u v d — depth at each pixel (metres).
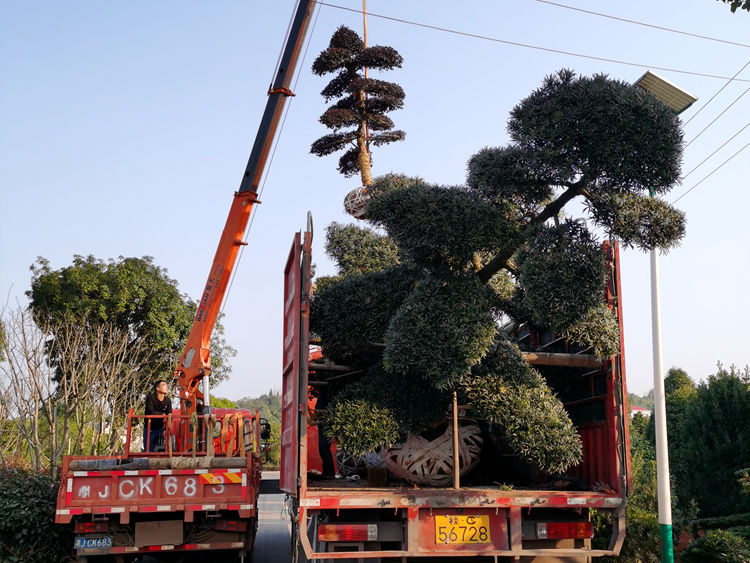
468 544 6.34
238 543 8.57
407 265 8.30
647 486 10.18
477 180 7.23
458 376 6.60
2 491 9.34
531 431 6.79
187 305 24.52
